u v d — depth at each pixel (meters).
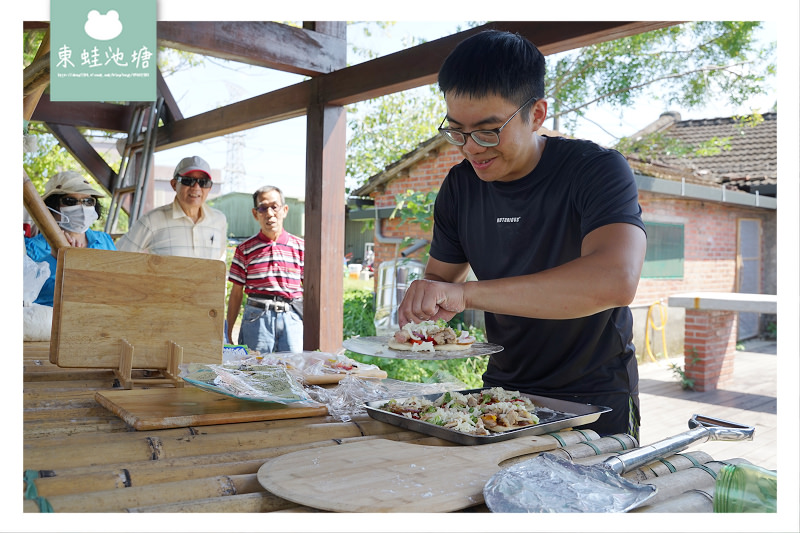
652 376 7.86
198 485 0.93
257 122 4.89
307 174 4.30
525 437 1.21
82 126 6.14
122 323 1.65
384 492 0.92
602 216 1.46
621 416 1.68
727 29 9.79
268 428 1.25
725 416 5.92
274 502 0.92
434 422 1.27
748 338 11.18
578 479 0.95
